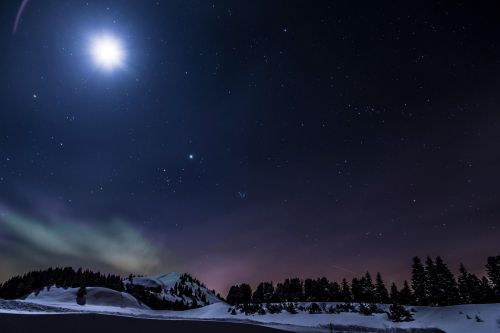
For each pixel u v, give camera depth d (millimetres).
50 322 16734
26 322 16516
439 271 62656
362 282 74500
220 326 18969
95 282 102500
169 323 18453
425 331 35469
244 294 97062
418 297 64625
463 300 60469
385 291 72125
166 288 135000
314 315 51062
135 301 89938
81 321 17203
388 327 40812
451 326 36906
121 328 16828
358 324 43625
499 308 38125
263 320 51750
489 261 61344
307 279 80562
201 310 79875
